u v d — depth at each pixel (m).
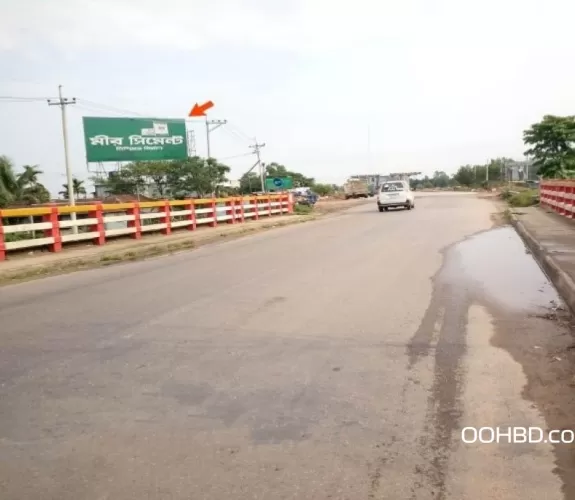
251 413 3.89
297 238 16.72
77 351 5.43
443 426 3.61
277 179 61.41
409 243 13.86
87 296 8.37
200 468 3.17
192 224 21.44
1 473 3.17
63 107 25.38
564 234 13.08
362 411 3.87
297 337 5.69
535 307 6.77
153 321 6.51
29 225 14.12
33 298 8.45
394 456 3.24
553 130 38.28
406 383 4.36
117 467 3.21
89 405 4.11
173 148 31.59
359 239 15.38
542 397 4.03
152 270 11.05
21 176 33.41
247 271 10.20
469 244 13.30
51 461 3.30
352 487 2.93
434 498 2.82
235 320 6.44
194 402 4.11
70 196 25.17
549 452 3.25
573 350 5.07
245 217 26.30
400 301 7.21
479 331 5.75
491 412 3.80
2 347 5.65
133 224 18.83
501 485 2.93
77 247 16.08
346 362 4.89
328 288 8.22
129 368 4.89
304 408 3.95
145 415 3.91
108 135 30.38
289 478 3.04
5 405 4.15
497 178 84.56
